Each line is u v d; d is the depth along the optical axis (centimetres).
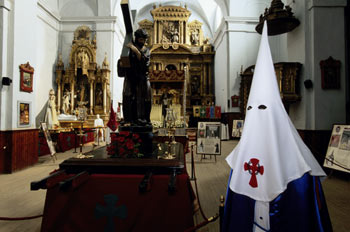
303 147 154
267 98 152
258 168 144
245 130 155
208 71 1741
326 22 548
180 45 1709
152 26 1803
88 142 1018
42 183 173
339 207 317
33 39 576
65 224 189
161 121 916
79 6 1182
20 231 246
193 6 1842
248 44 1266
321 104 541
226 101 1278
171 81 976
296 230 138
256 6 1272
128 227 187
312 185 146
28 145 552
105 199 192
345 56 556
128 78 284
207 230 250
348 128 455
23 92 542
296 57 607
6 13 506
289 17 563
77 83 1160
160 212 188
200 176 477
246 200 154
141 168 207
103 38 1162
